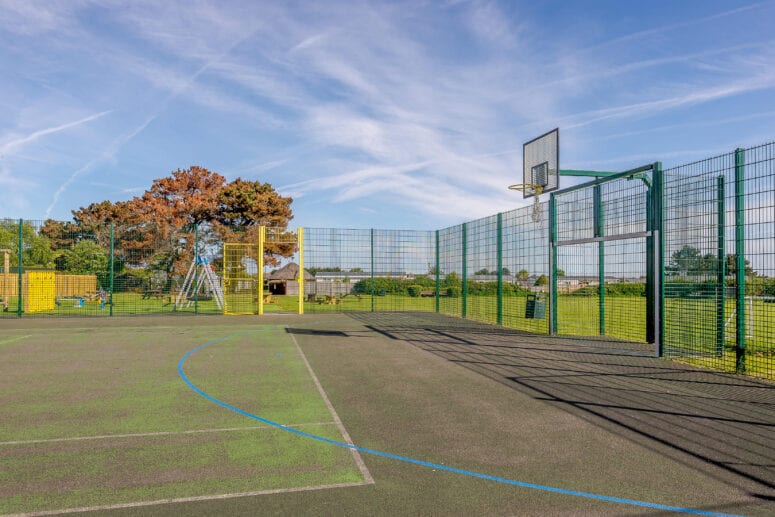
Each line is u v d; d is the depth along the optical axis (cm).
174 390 690
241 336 1280
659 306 959
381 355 984
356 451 458
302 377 777
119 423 541
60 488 378
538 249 1377
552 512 342
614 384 733
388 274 2234
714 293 902
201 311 2142
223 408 601
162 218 3756
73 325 1552
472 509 346
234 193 3844
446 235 2108
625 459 440
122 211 4372
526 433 511
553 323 1312
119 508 346
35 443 478
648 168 995
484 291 1738
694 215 908
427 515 337
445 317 1881
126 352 1012
